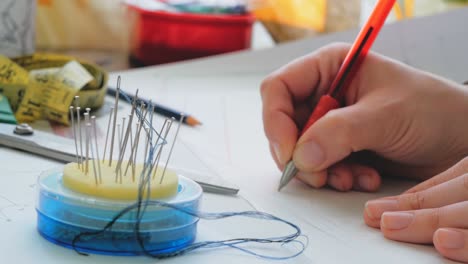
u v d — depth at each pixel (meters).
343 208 0.63
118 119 0.85
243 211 0.59
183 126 0.88
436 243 0.52
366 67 0.71
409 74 0.71
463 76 1.14
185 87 1.08
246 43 1.33
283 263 0.49
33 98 0.81
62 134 0.77
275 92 0.72
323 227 0.57
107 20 1.37
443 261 0.52
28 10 0.97
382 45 1.19
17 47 0.97
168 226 0.48
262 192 0.66
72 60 0.90
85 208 0.46
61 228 0.47
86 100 0.85
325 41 1.24
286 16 1.44
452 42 1.20
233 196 0.63
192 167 0.70
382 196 0.68
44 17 1.32
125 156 0.67
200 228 0.54
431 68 1.16
